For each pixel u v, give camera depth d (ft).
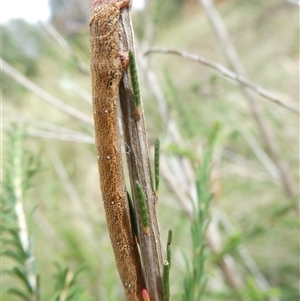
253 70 1.73
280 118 1.20
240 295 0.56
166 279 0.23
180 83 1.09
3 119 0.88
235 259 1.00
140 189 0.22
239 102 1.13
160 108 0.72
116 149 0.22
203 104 0.98
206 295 0.57
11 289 0.36
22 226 0.41
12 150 0.49
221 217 0.79
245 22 2.01
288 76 1.53
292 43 1.68
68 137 0.73
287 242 1.09
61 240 0.83
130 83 0.22
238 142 1.21
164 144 0.61
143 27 0.79
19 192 0.44
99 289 0.74
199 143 0.72
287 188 0.96
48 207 0.88
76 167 1.16
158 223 0.23
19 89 1.01
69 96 1.07
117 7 0.21
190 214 0.66
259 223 0.59
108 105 0.21
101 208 1.07
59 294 0.35
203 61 0.46
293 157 1.16
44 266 0.78
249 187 1.06
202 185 0.37
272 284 1.00
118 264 0.23
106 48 0.21
